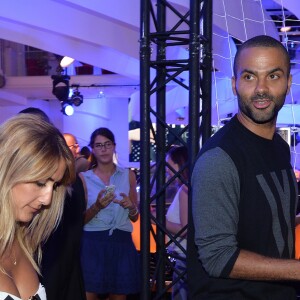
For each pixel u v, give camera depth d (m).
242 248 1.50
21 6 5.75
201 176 1.46
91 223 3.15
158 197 2.96
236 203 1.47
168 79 2.91
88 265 3.09
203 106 2.95
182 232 2.80
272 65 1.52
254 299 1.50
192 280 1.60
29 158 1.08
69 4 5.43
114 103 12.25
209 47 2.94
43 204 1.17
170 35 2.92
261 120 1.53
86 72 10.50
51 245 1.92
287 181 1.57
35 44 6.91
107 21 6.25
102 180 3.30
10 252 1.25
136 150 13.88
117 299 3.17
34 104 12.17
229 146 1.49
